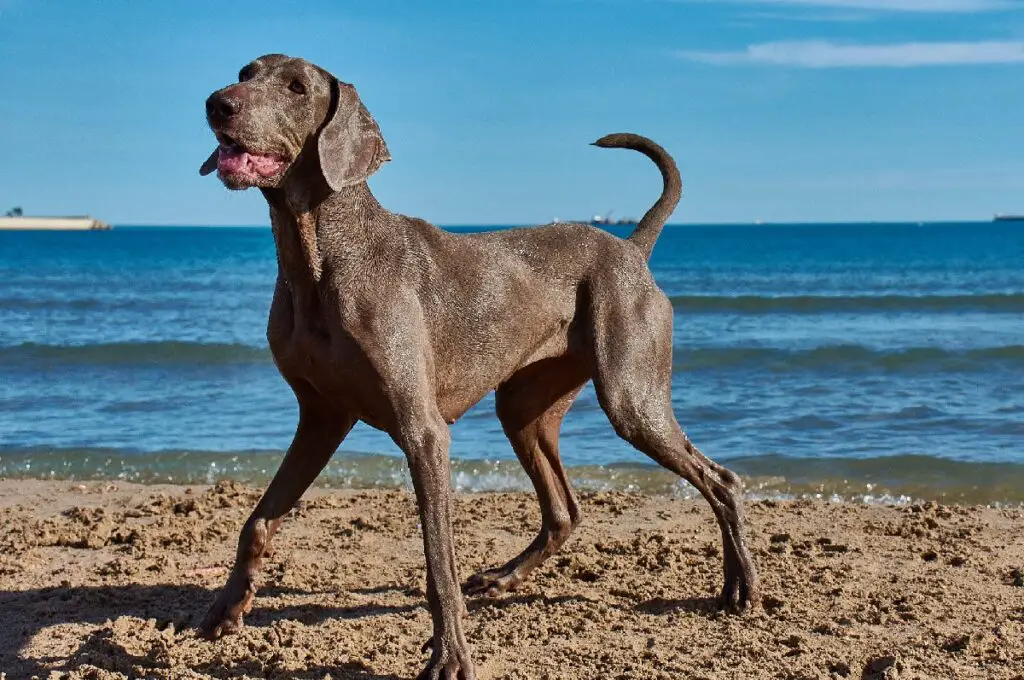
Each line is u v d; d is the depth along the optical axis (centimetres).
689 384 1388
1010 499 856
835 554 659
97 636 509
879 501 852
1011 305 2392
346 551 673
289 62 466
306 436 517
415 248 493
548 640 516
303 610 558
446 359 500
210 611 516
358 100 473
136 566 632
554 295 539
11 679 465
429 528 459
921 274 4028
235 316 2266
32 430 1127
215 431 1124
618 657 492
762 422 1152
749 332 1916
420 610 559
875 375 1439
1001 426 1121
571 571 625
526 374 585
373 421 482
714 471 564
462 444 1059
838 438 1078
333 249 464
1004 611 549
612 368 541
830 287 3259
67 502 813
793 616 546
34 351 1591
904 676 462
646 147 604
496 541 693
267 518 513
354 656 488
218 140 459
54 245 8075
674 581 608
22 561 647
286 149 454
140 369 1517
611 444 1048
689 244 8725
